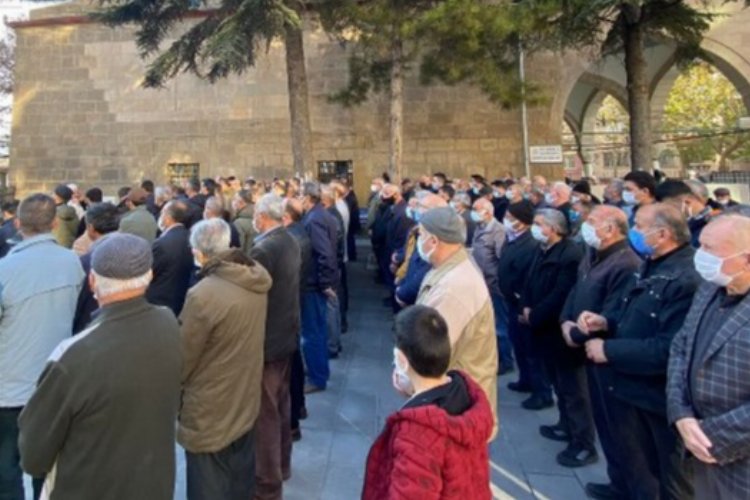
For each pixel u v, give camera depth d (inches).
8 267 114.1
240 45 344.5
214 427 101.1
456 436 63.1
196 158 570.6
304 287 196.5
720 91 1224.2
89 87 581.9
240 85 568.7
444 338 69.9
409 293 151.5
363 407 188.2
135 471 75.4
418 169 565.6
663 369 102.9
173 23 469.1
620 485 128.3
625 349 107.9
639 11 370.0
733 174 660.7
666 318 104.2
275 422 128.3
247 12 343.9
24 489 129.0
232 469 103.7
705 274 82.7
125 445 74.8
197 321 98.3
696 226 166.2
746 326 79.8
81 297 123.4
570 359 151.9
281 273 133.6
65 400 71.7
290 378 152.3
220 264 105.7
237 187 330.3
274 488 125.6
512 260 197.2
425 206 132.7
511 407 191.3
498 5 348.2
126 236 82.0
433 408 64.6
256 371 108.2
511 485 139.0
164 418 79.9
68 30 585.3
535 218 165.6
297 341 149.7
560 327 148.9
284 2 378.9
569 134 1020.5
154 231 208.4
